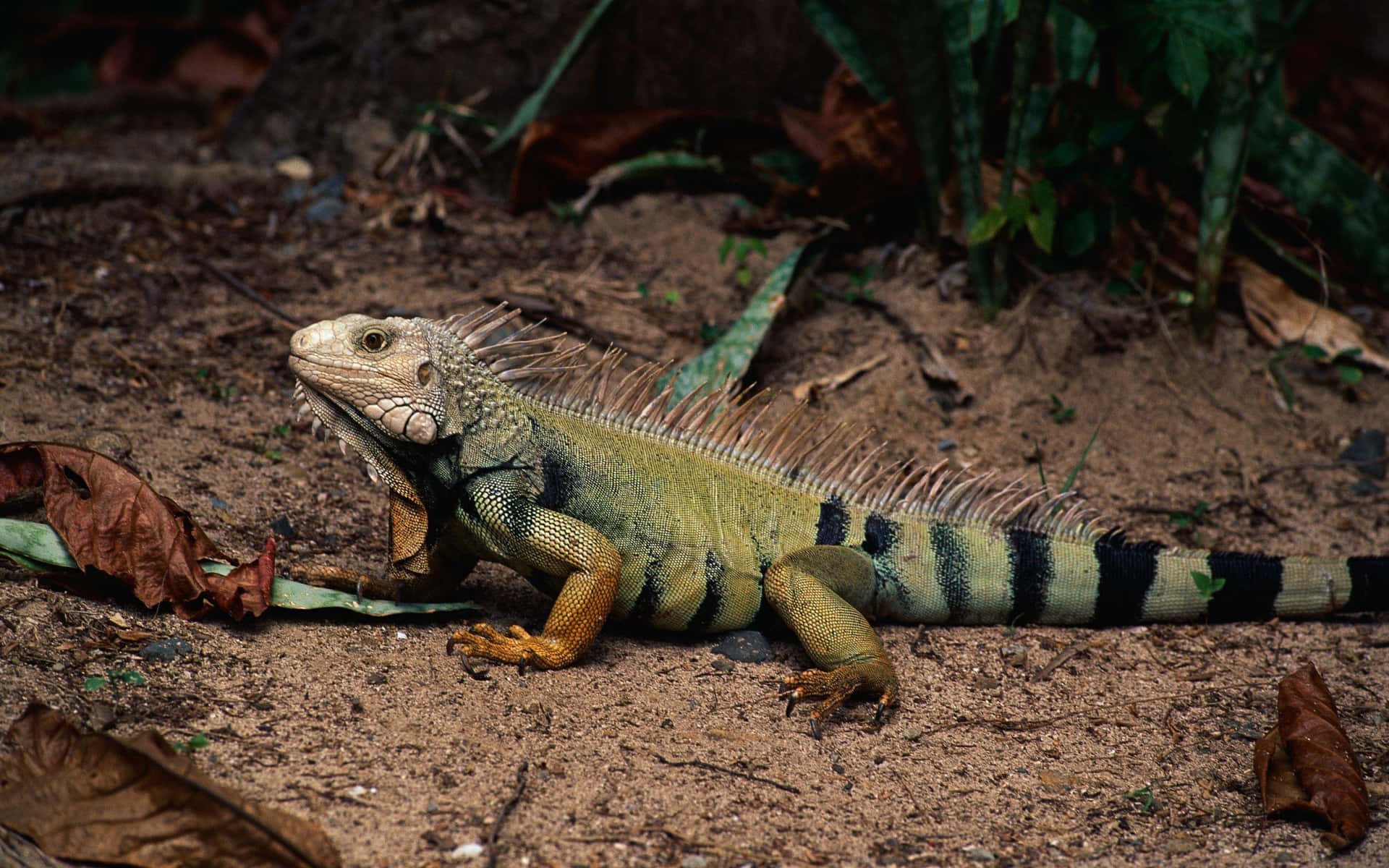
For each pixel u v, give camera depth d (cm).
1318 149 650
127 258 623
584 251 696
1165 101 589
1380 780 359
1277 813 338
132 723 320
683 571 405
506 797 314
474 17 757
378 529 475
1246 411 612
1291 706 363
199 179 718
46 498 369
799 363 612
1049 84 666
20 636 341
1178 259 662
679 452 417
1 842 264
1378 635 455
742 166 743
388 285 638
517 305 620
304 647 375
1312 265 685
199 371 546
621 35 749
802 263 635
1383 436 600
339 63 782
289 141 794
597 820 310
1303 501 560
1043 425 591
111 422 488
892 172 646
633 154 732
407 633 397
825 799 332
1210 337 637
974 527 443
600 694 372
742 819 319
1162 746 377
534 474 388
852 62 654
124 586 379
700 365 562
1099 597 447
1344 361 639
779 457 434
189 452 486
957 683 405
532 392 403
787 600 398
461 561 416
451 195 737
